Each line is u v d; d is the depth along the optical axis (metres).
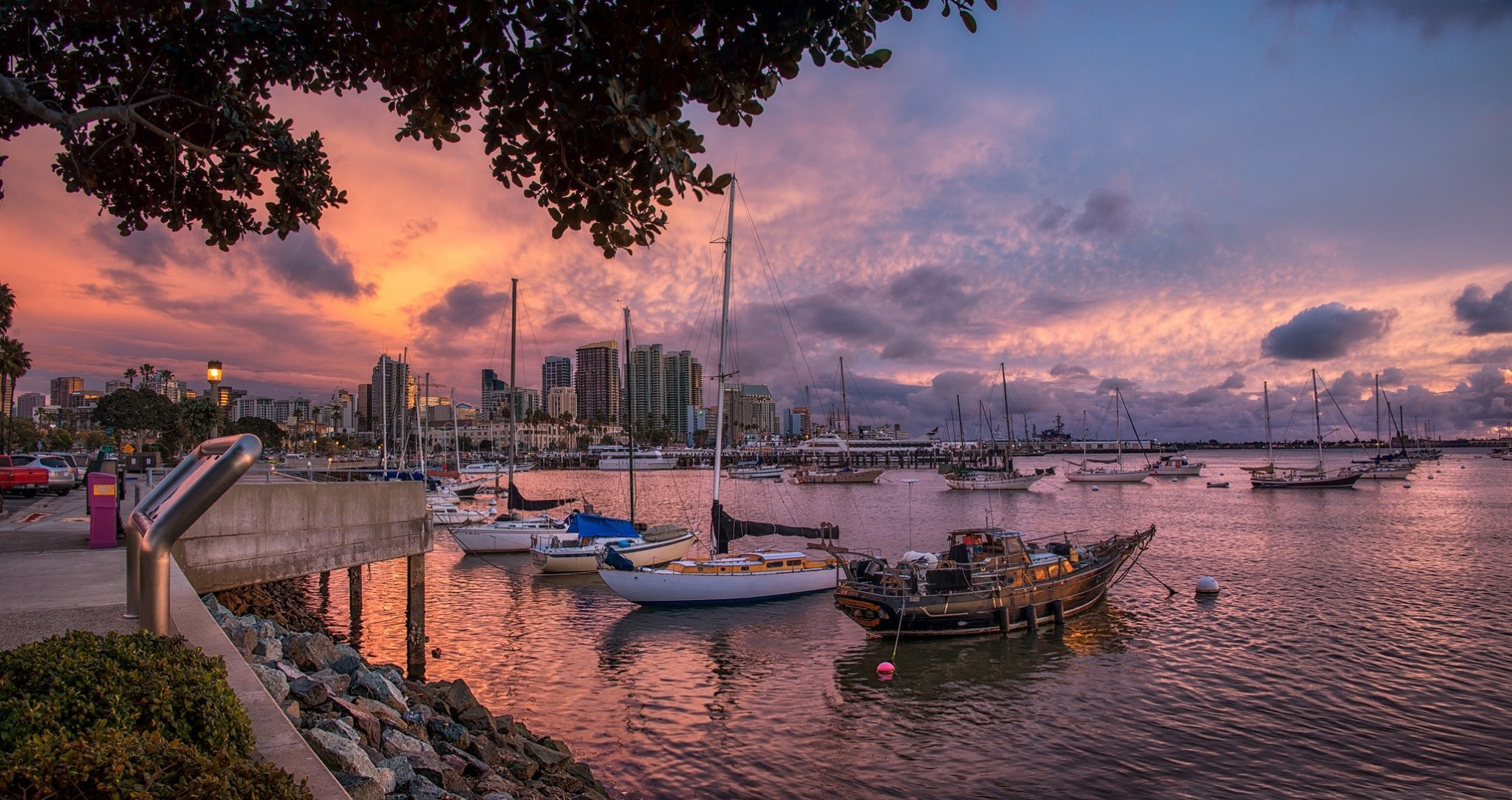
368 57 6.66
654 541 42.50
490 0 4.33
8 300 53.16
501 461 166.50
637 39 4.41
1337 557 45.59
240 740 4.60
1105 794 15.72
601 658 25.58
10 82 6.20
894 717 20.22
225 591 24.64
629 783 16.31
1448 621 29.20
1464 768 16.55
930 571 28.20
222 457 5.24
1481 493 103.38
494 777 12.42
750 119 4.68
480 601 34.34
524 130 4.79
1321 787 15.82
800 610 32.44
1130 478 132.50
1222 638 27.20
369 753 9.78
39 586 10.77
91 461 28.36
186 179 7.98
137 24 7.31
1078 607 30.77
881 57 4.58
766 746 18.33
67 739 3.63
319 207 8.45
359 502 19.53
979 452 152.62
